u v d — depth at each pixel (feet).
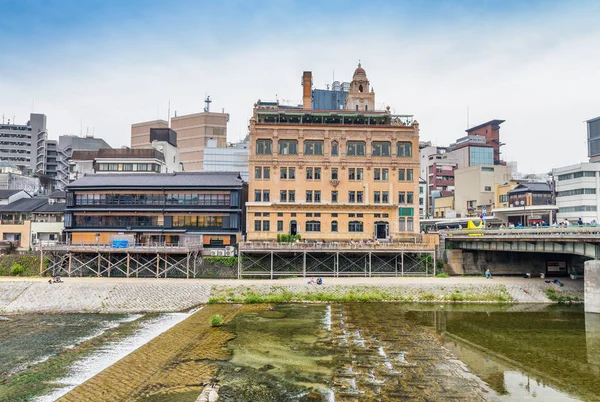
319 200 239.09
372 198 240.94
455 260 223.51
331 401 81.71
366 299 172.76
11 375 97.04
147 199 235.20
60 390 89.25
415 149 244.01
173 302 167.12
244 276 208.64
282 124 240.12
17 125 504.43
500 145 512.22
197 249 206.69
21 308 159.02
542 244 180.14
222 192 233.55
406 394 84.74
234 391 86.28
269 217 235.81
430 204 468.75
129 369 97.30
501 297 175.52
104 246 200.44
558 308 164.76
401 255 211.20
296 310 156.35
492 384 89.81
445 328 134.21
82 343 120.37
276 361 102.83
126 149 290.76
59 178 448.24
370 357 105.91
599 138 363.97
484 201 371.76
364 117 254.06
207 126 593.01
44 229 245.45
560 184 296.10
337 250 202.59
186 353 108.17
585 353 110.52
